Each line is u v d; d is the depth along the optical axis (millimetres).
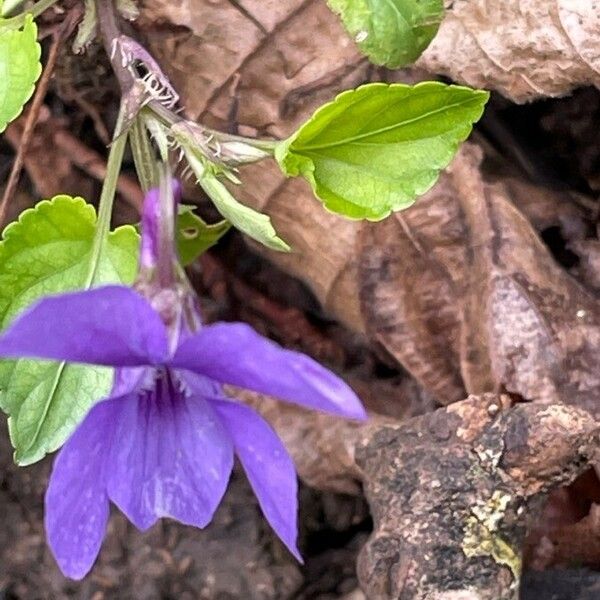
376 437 126
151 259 100
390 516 121
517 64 128
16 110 112
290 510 92
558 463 118
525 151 140
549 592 124
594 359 130
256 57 136
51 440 115
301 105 137
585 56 124
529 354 130
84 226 115
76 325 87
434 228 136
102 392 115
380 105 105
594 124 137
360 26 110
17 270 114
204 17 134
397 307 139
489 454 119
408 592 118
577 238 137
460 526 118
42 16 131
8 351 82
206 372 95
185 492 99
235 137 107
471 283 135
